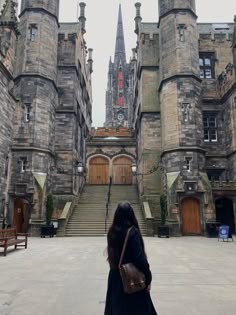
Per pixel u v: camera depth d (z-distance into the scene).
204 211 22.83
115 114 86.25
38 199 22.77
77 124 30.98
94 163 39.81
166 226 21.50
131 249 3.14
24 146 23.50
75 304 5.74
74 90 29.03
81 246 15.42
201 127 25.03
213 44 30.23
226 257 11.79
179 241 18.48
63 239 19.44
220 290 6.80
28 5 26.19
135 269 3.04
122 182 39.22
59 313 5.23
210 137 28.02
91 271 8.93
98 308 5.50
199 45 30.16
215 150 27.55
